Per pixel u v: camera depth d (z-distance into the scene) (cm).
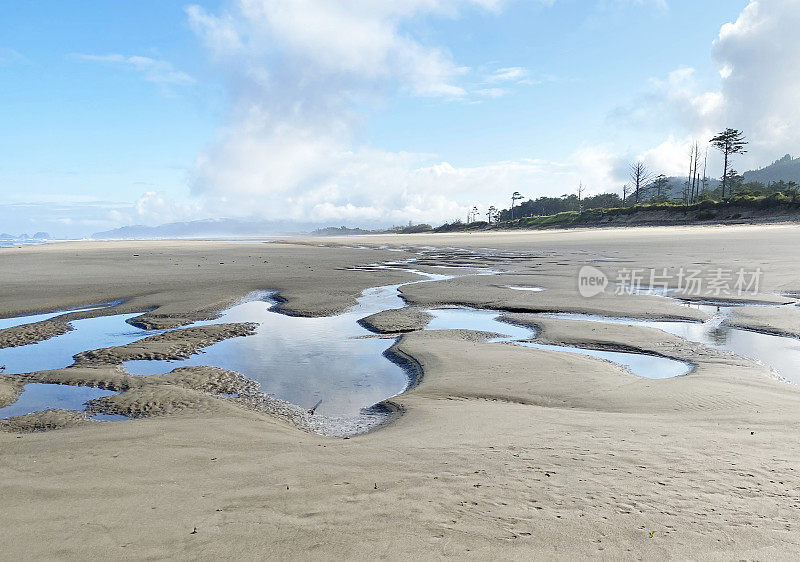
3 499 423
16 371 977
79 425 671
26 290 1967
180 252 4469
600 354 1038
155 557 333
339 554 336
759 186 11894
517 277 2264
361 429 664
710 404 690
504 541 352
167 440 573
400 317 1443
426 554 336
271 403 777
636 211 9100
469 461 498
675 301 1605
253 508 401
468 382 822
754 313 1364
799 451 517
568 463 490
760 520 381
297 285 2139
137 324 1406
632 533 363
